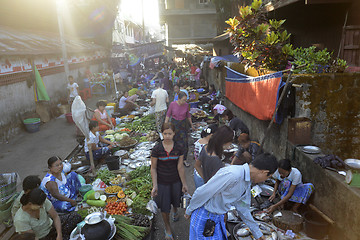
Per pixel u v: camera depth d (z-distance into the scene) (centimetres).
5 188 413
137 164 622
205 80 1725
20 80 957
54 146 799
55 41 1472
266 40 593
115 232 380
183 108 617
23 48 969
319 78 459
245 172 250
